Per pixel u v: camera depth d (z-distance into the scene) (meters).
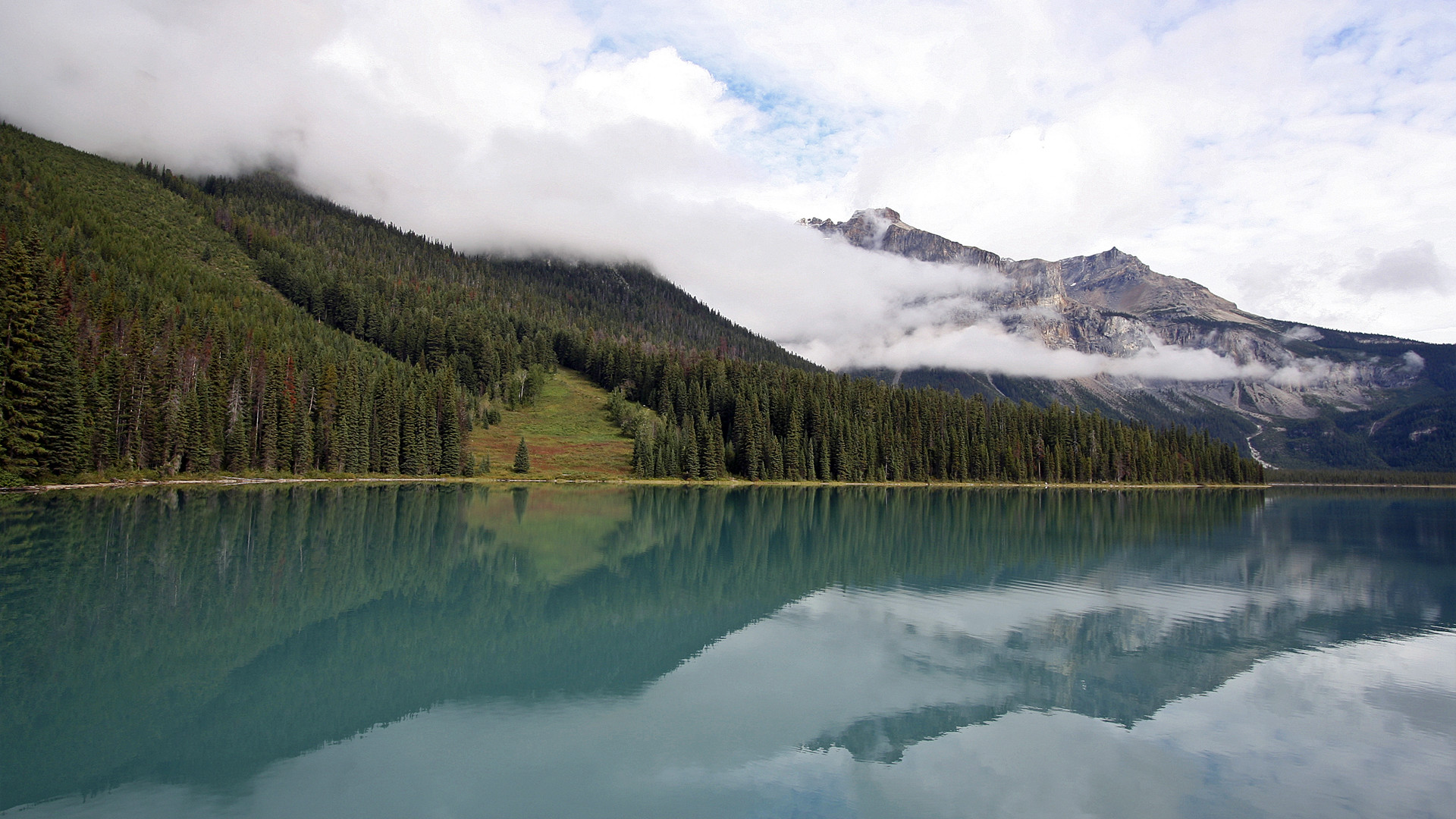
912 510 102.81
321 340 154.75
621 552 58.16
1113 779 20.36
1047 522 87.75
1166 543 69.62
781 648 32.12
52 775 18.77
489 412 167.25
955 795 19.09
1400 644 34.78
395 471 126.25
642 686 26.95
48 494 72.38
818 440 164.38
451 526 68.56
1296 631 36.78
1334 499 174.75
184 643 29.80
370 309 198.88
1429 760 21.91
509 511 85.00
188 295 140.00
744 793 18.94
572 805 18.08
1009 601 41.78
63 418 79.38
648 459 147.25
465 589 42.62
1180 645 33.59
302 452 113.06
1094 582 48.22
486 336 187.12
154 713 22.91
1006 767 20.84
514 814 17.55
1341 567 57.91
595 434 170.38
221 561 45.97
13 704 23.00
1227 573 53.66
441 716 23.67
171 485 91.38
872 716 24.48
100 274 127.81
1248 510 121.06
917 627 35.88
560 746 21.58
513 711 24.34
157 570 42.12
